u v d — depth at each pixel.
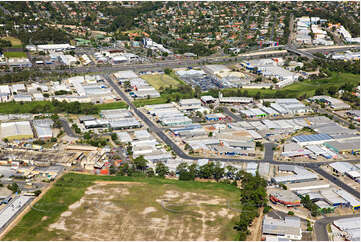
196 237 185.12
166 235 186.50
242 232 189.00
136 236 185.88
